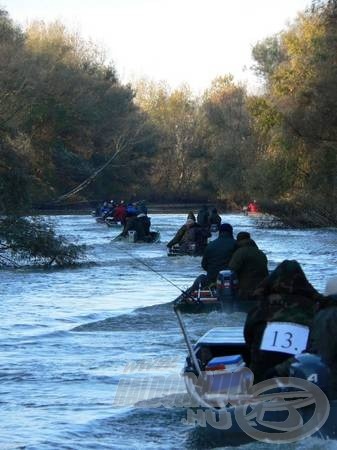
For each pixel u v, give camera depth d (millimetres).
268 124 81750
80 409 13484
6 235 43750
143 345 19656
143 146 139875
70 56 116750
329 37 70625
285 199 87688
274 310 11109
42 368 17062
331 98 70125
